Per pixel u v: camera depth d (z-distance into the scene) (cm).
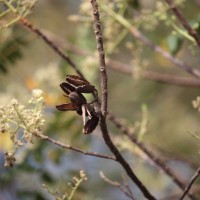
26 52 180
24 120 99
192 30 115
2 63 141
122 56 179
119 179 186
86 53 150
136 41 137
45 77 154
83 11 131
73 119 147
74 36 155
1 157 152
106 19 134
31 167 140
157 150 144
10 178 141
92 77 142
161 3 128
